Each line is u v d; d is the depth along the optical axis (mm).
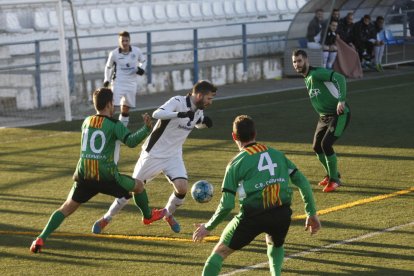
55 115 40188
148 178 19031
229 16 61250
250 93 47062
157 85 48938
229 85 51875
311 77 22938
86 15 52844
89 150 17281
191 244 18172
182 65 53031
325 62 53312
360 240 18047
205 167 26891
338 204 21438
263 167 13859
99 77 46031
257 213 13805
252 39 58406
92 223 20141
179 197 18906
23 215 21172
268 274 15852
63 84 38438
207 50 56438
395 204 21281
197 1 59812
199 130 34375
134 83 34844
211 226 13766
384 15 60031
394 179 24266
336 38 53344
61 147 31656
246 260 16812
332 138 22781
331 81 22688
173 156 18922
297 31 55031
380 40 57562
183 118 18344
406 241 17891
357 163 26781
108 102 17453
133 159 28812
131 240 18562
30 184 24984
